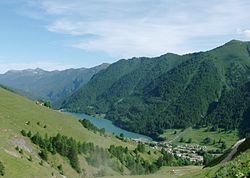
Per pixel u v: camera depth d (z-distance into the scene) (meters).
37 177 136.00
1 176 120.94
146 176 137.88
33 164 146.25
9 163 130.50
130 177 135.88
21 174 129.25
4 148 165.75
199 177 44.91
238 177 26.86
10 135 192.75
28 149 191.38
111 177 136.88
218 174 29.69
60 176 171.00
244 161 29.97
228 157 68.44
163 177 136.25
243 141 69.81
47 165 182.62
